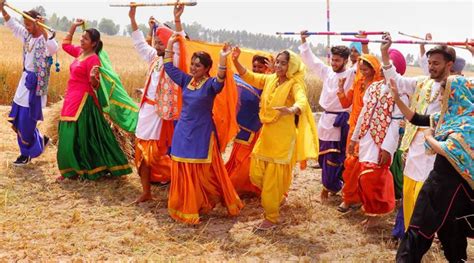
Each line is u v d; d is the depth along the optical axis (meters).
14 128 8.21
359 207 7.06
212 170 6.35
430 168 5.27
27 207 6.59
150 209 6.69
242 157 7.14
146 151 6.89
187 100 6.14
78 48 8.00
